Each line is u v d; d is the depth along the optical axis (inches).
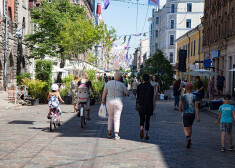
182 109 327.3
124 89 356.2
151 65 1273.4
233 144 346.3
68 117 551.8
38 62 872.9
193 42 1840.6
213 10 1380.4
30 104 803.4
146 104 353.4
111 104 351.6
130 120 529.3
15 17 1269.7
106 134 386.9
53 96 416.5
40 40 1348.4
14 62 1274.6
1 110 649.6
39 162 248.8
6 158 260.2
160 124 492.4
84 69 989.8
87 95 450.6
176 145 329.7
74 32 1186.6
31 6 1488.7
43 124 462.3
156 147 315.0
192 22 2746.1
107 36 1257.4
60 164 243.6
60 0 1369.3
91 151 290.0
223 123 311.1
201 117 623.8
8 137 355.6
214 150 312.8
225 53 1202.6
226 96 313.7
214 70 1384.1
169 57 2792.8
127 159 262.7
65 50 1254.9
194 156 283.0
